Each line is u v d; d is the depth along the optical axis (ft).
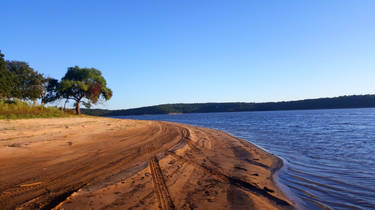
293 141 47.14
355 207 13.76
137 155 24.91
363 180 19.25
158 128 61.31
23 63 92.79
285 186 17.34
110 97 124.57
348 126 89.45
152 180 16.47
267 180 18.39
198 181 16.88
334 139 50.55
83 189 14.01
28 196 12.85
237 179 17.85
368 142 44.91
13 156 22.50
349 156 30.42
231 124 117.29
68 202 12.02
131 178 16.63
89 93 115.03
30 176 16.66
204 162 23.32
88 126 54.03
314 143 43.98
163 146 31.30
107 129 52.37
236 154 29.40
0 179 15.87
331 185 17.90
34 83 94.48
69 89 108.37
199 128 70.44
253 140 48.80
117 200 12.58
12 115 54.34
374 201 14.69
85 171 18.24
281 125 102.12
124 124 69.77
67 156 23.56
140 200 12.73
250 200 13.48
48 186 14.60
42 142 29.94
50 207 11.40
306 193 16.01
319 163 26.04
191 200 13.15
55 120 57.88
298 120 143.95
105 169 18.93
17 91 81.97
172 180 16.70
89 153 25.45
